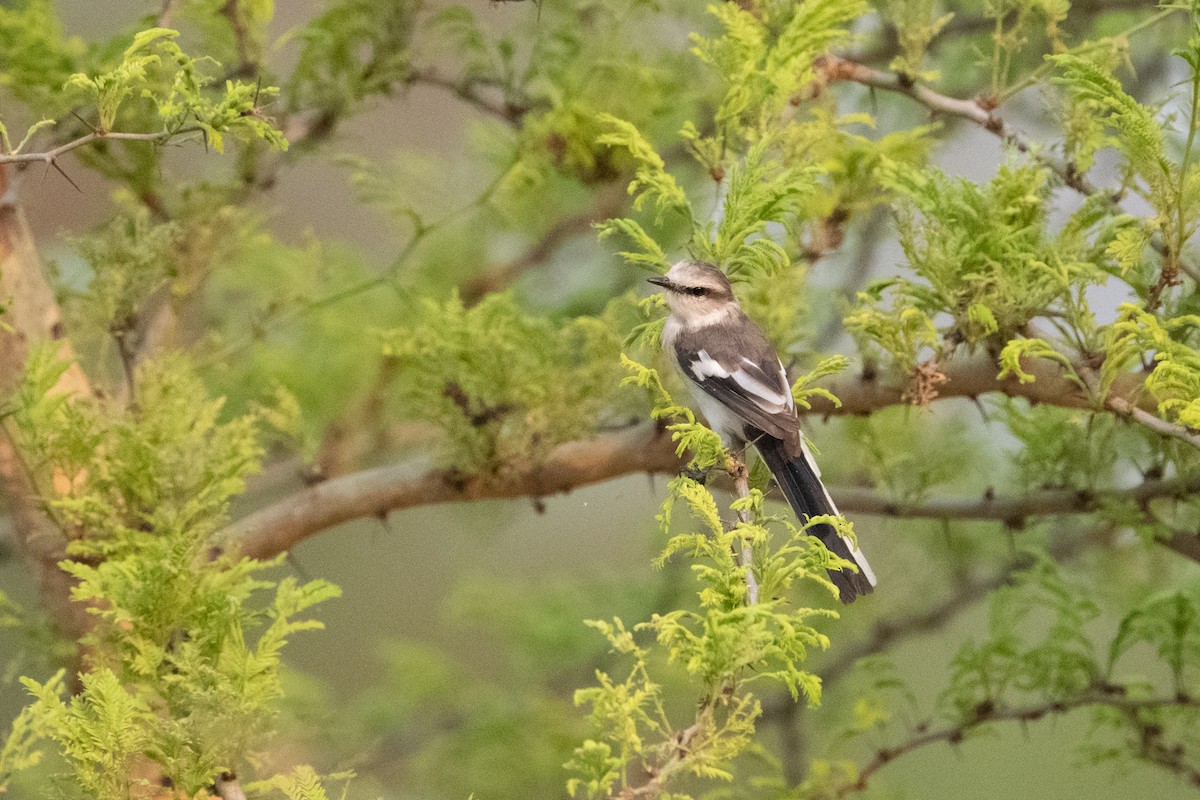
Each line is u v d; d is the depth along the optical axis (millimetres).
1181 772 12266
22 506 9977
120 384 11594
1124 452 12125
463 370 11695
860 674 15992
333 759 15281
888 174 10227
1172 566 14695
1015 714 12328
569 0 13727
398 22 13477
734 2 11195
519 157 13539
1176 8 9672
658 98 13859
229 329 15141
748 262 9594
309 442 12320
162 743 7676
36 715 7457
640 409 12141
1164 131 9508
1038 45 15234
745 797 14359
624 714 7133
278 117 13023
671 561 17297
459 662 21297
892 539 16781
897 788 15195
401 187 15359
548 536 22031
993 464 15953
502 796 16781
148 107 12133
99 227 12758
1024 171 9875
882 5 14375
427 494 12031
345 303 15477
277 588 8461
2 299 10195
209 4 12719
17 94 11484
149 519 8992
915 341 10031
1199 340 10133
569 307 16250
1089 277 9430
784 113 10844
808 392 10008
